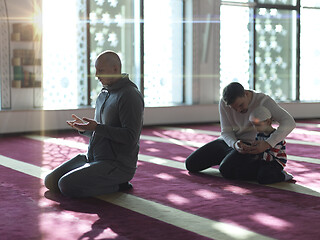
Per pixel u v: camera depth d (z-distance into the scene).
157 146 6.30
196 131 8.24
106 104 3.52
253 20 10.12
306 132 7.84
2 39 7.96
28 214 3.05
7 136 7.65
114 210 3.13
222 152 4.25
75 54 8.75
